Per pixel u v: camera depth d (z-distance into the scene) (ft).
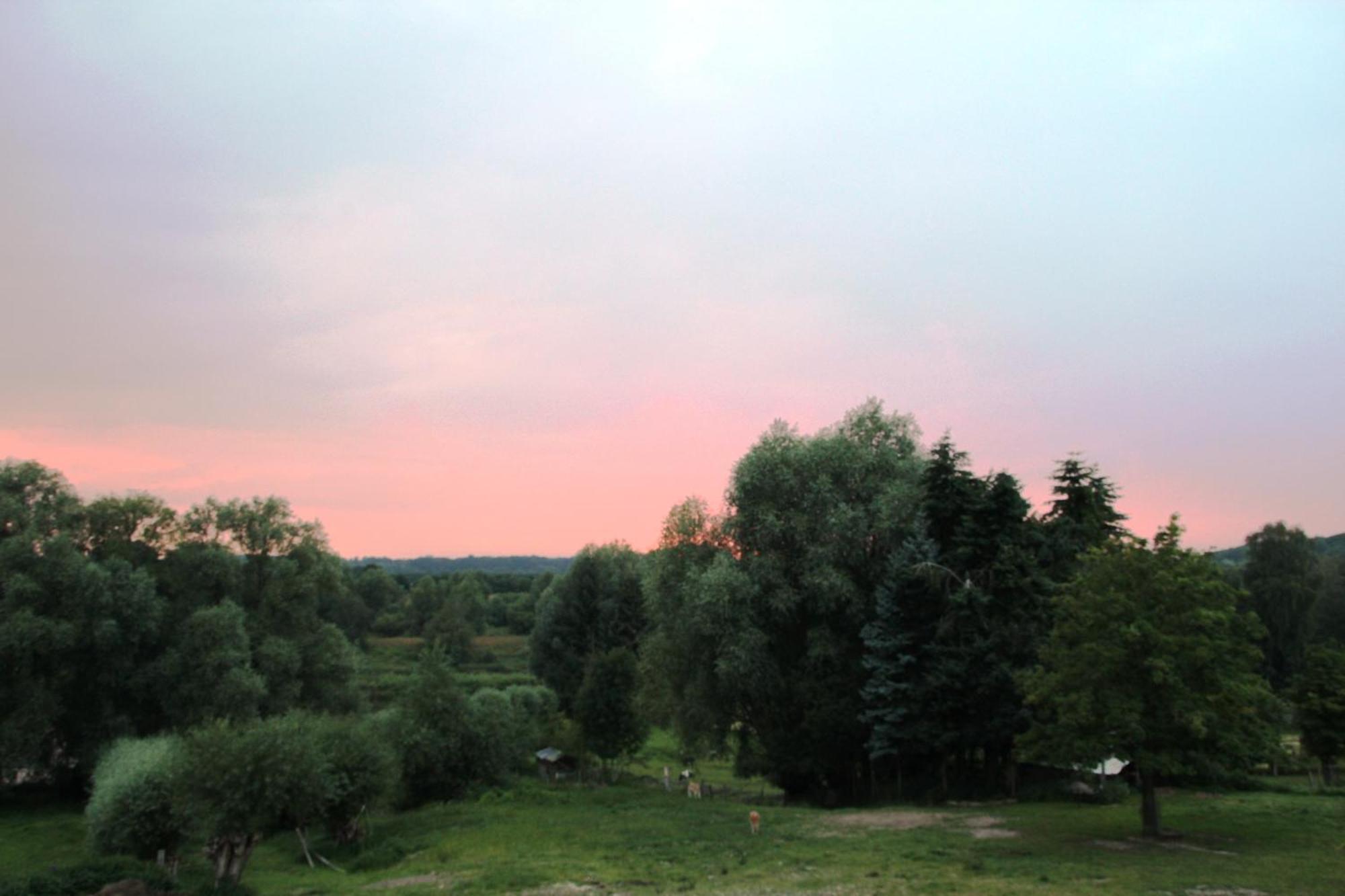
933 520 134.00
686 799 136.46
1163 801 109.29
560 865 81.97
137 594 150.10
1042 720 105.91
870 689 123.03
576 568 284.41
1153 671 78.79
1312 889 61.82
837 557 134.62
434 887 76.43
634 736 171.63
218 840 84.64
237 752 84.69
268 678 164.45
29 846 112.27
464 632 417.49
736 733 154.81
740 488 140.97
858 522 133.39
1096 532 136.15
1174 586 82.53
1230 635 84.89
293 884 85.76
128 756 107.76
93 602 145.89
